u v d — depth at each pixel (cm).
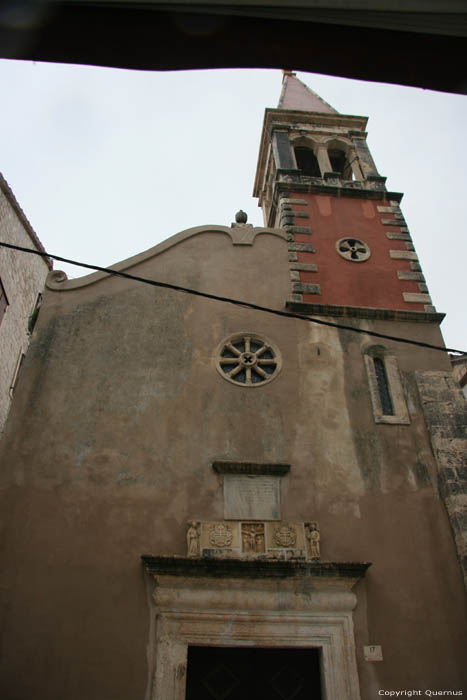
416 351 1327
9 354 1900
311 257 1501
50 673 843
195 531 993
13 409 1110
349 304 1412
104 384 1173
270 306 1369
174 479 1062
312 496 1068
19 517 980
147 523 1004
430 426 1187
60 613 893
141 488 1044
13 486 1013
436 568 1005
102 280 1348
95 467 1059
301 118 2067
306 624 923
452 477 1105
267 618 919
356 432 1170
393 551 1017
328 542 1016
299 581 951
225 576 942
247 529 1012
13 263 1919
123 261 1394
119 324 1273
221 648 920
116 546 972
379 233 1611
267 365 1262
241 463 1077
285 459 1113
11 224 1909
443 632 937
